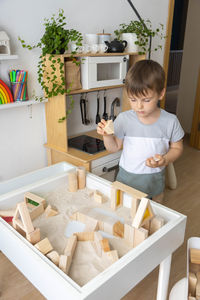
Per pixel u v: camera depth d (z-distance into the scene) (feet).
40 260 2.64
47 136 6.58
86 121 7.41
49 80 5.75
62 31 5.44
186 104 13.07
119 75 6.91
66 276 2.45
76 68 5.94
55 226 3.54
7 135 5.90
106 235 3.38
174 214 3.42
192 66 12.39
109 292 2.49
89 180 4.42
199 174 9.34
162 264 3.43
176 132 4.31
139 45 7.11
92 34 6.25
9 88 5.60
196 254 3.37
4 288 4.72
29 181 4.76
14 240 2.94
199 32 11.82
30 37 5.66
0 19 5.13
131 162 4.46
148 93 3.53
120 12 7.41
